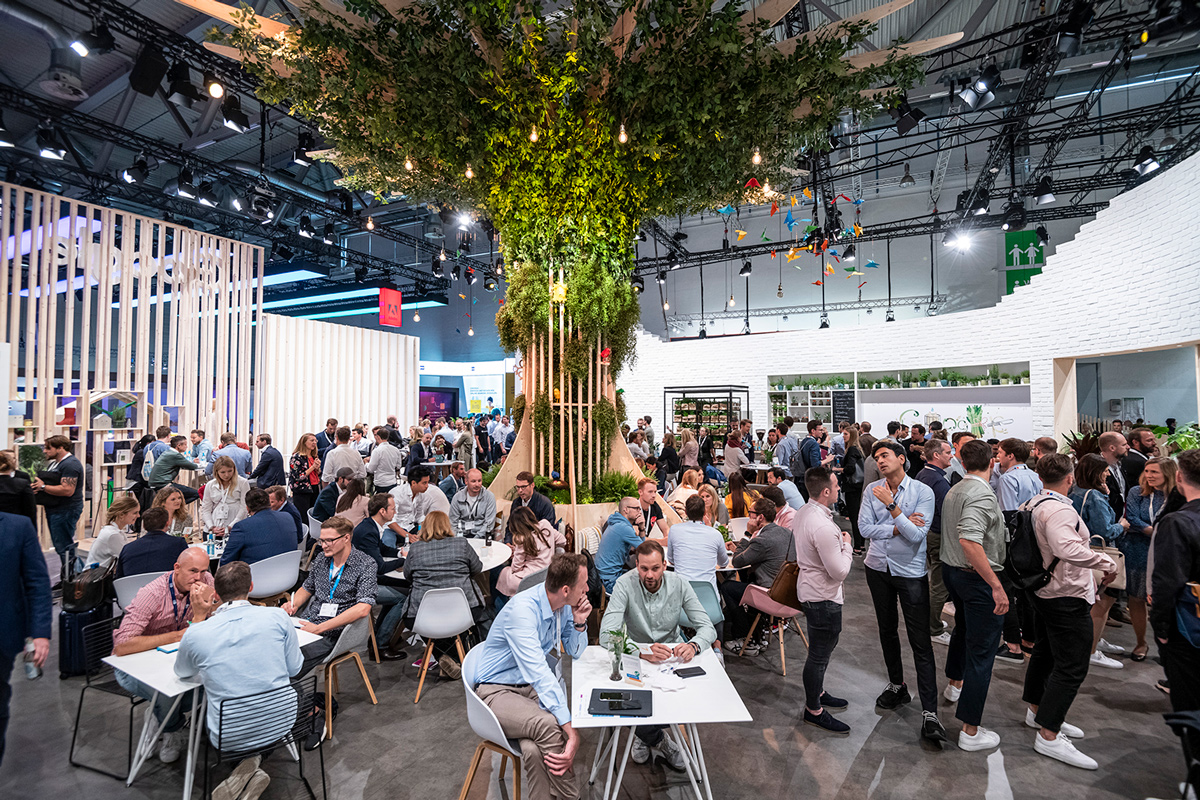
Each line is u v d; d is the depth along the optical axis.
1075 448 5.60
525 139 5.77
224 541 4.97
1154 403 14.33
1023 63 7.83
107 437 9.02
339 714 3.65
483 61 5.38
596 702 2.38
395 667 4.37
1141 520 4.29
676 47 5.45
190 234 10.22
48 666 4.34
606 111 5.78
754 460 11.66
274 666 2.63
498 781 2.96
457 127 5.54
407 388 15.00
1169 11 5.38
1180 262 7.57
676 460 9.75
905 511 3.47
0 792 2.85
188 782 2.71
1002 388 12.23
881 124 15.62
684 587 3.16
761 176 6.98
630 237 6.64
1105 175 12.20
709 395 15.89
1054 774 2.97
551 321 6.34
